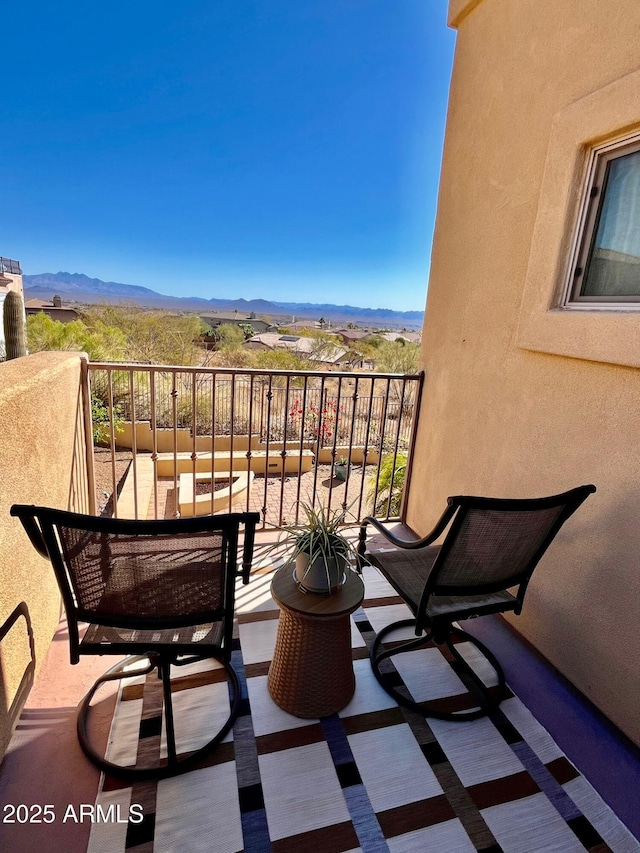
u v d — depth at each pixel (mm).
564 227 1698
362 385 9602
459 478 2480
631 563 1474
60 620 1901
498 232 2131
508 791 1318
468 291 2381
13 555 1344
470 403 2371
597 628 1608
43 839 1122
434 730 1510
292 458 7367
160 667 1303
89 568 1093
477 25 2279
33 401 1516
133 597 1156
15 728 1409
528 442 1950
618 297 1575
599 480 1597
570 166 1649
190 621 1223
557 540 1790
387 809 1249
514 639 2010
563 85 1718
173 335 13805
